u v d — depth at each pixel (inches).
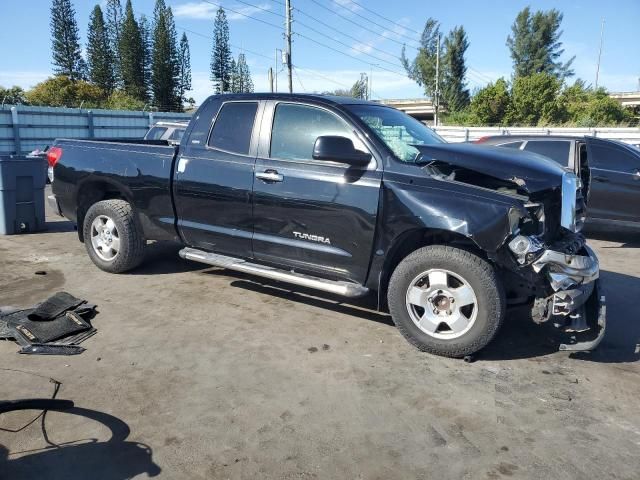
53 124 864.3
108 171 221.8
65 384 138.8
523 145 371.6
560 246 156.8
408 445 116.6
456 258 152.4
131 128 992.9
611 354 165.2
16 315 180.1
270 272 187.2
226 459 110.6
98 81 2709.2
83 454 111.0
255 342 167.2
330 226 171.9
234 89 2957.7
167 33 2664.9
